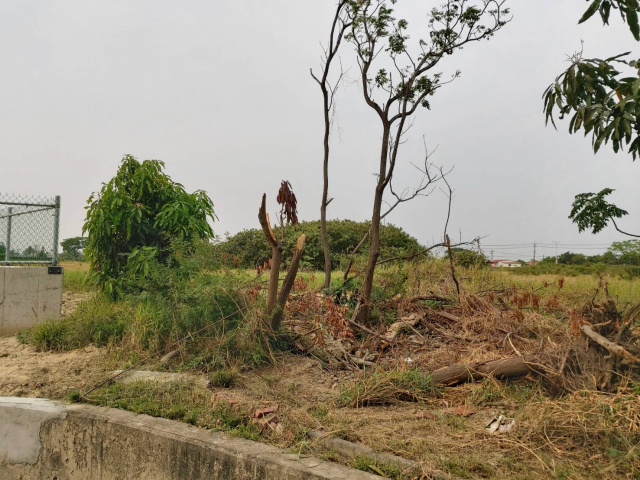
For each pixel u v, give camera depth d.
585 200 6.73
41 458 4.71
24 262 8.77
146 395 4.91
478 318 6.77
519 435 3.88
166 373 5.55
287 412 4.40
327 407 4.68
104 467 4.43
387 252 10.38
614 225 6.66
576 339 5.07
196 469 3.94
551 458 3.55
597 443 3.73
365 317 7.14
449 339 6.57
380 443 3.84
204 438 4.02
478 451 3.69
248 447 3.85
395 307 7.69
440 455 3.61
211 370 5.67
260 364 5.84
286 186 6.46
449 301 7.87
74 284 12.30
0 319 8.05
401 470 3.42
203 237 9.02
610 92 5.47
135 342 6.37
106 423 4.44
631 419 3.77
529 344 5.70
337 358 6.18
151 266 7.25
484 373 5.08
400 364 5.56
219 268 6.86
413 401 4.91
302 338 6.45
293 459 3.63
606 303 5.30
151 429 4.21
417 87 7.45
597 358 4.83
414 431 4.09
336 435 4.02
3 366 5.97
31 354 6.56
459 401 4.79
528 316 6.55
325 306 6.77
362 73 7.39
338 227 21.09
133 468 4.27
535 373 5.00
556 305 6.99
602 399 4.11
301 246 6.17
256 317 5.96
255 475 3.64
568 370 4.86
